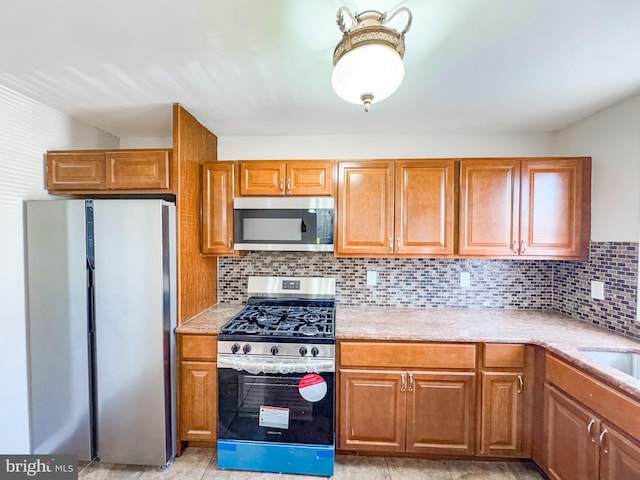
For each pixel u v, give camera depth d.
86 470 1.80
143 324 1.78
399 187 2.12
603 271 1.91
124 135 2.54
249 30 1.20
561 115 2.04
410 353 1.81
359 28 1.03
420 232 2.12
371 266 2.45
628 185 1.76
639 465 1.15
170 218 1.87
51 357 1.80
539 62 1.43
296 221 2.12
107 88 1.71
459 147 2.44
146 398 1.78
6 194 1.72
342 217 2.15
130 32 1.21
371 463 1.86
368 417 1.84
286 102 1.88
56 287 1.78
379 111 2.02
